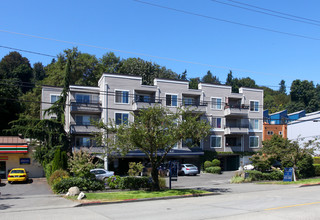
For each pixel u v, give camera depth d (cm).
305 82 8838
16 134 3500
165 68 6588
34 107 5638
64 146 3372
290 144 2828
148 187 2180
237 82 9225
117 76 3912
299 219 1095
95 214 1244
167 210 1328
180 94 4244
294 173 2808
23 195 1983
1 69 7931
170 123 1975
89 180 2094
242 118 4606
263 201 1581
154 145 1992
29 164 3428
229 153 4459
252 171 2955
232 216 1161
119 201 1595
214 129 4428
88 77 5809
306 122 4709
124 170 3903
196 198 1775
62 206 1455
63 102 3525
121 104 3894
